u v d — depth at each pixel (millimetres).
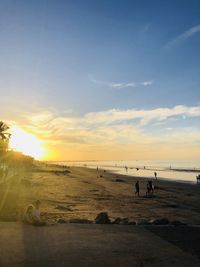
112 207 31359
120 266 8930
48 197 35188
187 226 13789
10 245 10195
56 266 8711
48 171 100750
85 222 15156
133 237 11734
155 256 9812
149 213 28656
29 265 8703
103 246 10547
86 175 93875
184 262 9391
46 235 11477
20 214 14391
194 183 70188
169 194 46344
